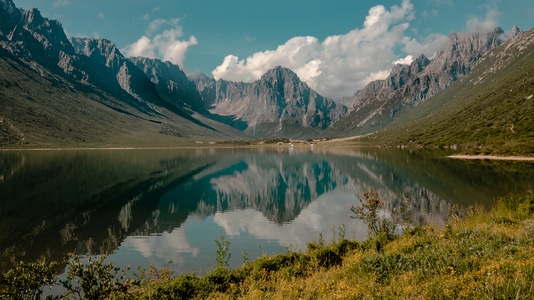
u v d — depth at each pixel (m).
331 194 91.81
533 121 188.75
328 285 17.81
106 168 139.75
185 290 20.81
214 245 44.66
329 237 47.56
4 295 14.50
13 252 41.66
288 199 86.25
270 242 45.91
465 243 21.58
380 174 118.94
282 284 19.53
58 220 57.53
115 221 57.88
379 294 15.23
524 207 36.28
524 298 12.20
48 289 28.66
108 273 16.55
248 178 132.12
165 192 90.44
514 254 18.03
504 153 150.38
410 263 19.09
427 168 124.81
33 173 114.88
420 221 50.38
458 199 65.81
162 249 43.09
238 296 19.41
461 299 13.09
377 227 35.34
